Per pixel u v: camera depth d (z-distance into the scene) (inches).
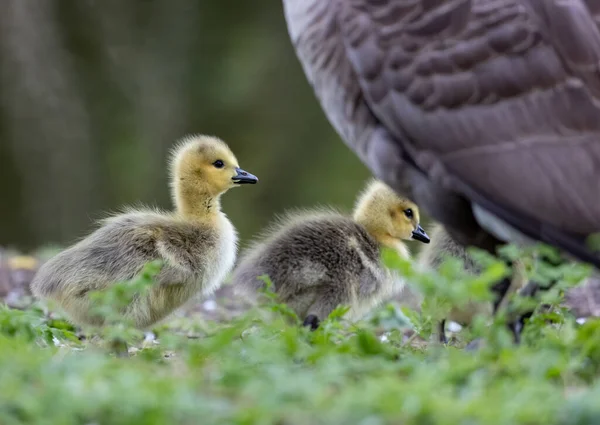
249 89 1555.1
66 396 352.5
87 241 546.0
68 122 1419.8
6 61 1395.2
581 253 417.1
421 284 436.5
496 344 436.8
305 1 476.4
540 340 445.4
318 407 355.9
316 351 438.0
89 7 1510.8
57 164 1406.3
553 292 446.6
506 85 428.1
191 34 1576.0
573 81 425.1
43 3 1429.6
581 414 345.4
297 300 586.9
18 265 793.6
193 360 426.9
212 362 438.0
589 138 419.8
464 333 524.4
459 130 431.2
